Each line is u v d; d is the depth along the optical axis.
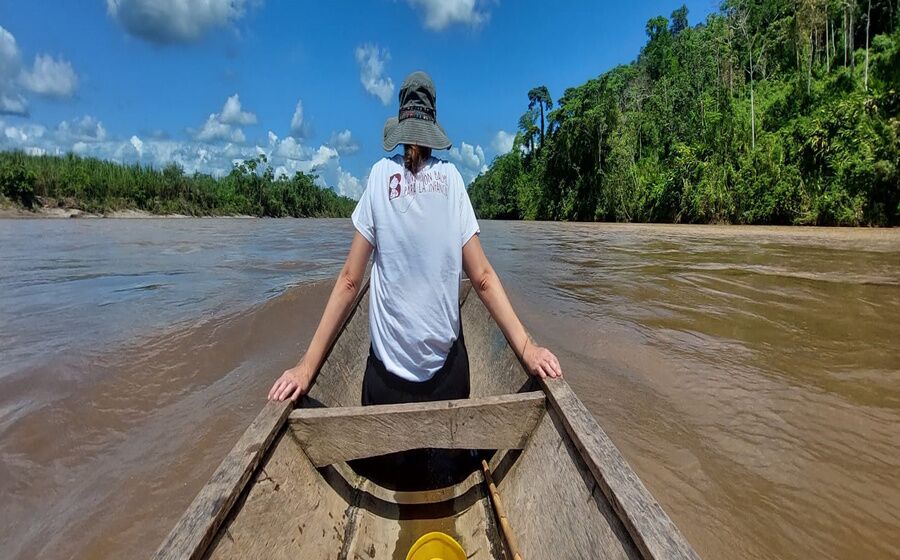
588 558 1.37
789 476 2.93
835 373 4.42
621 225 33.44
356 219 1.92
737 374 4.39
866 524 2.54
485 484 2.14
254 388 3.99
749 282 8.68
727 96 36.34
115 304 6.64
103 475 2.88
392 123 1.99
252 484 1.47
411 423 1.83
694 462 3.06
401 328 1.92
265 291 7.48
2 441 3.20
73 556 2.30
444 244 1.82
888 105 25.06
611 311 6.61
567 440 1.68
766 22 45.78
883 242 16.05
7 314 6.12
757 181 28.84
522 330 2.07
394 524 2.01
